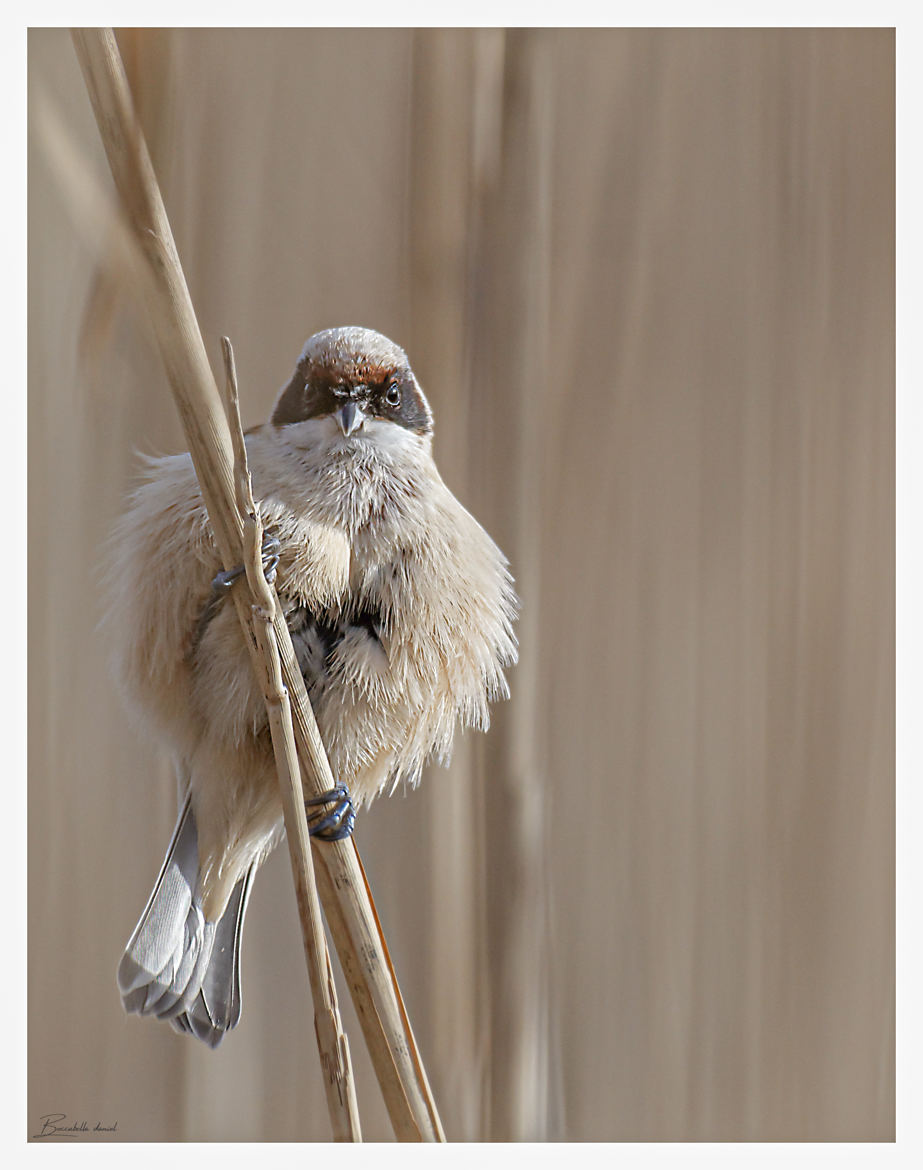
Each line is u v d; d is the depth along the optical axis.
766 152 8.79
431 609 6.41
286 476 6.41
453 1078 7.31
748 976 8.29
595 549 8.48
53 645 7.91
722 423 8.66
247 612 4.87
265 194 8.29
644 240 8.59
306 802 5.07
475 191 8.15
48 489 7.75
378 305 8.14
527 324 8.18
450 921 7.49
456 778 7.66
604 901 8.26
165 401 7.77
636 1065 8.08
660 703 8.49
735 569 8.65
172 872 6.32
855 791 8.61
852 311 8.88
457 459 8.02
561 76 8.45
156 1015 6.17
